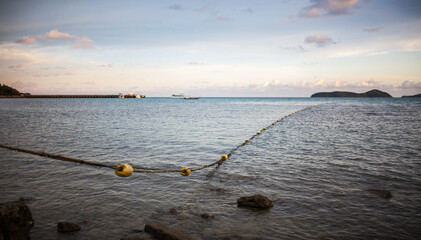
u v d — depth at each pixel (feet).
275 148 52.60
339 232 19.69
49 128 83.25
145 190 28.07
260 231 19.74
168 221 21.27
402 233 19.56
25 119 115.96
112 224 20.76
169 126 91.61
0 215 13.79
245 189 28.58
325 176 33.27
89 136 66.54
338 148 52.03
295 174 34.17
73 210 23.18
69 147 52.16
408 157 43.73
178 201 25.27
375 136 67.92
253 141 61.62
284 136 69.87
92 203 24.64
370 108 234.99
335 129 84.28
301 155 45.73
